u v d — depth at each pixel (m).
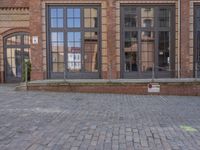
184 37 19.52
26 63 20.02
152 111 11.08
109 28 19.58
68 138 7.17
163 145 6.74
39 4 19.53
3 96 14.51
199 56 19.66
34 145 6.60
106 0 19.59
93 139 7.11
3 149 6.32
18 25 22.53
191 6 19.52
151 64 19.84
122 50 19.73
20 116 9.70
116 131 7.89
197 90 15.96
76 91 16.38
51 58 19.84
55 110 10.91
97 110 11.09
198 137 7.43
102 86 16.27
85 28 19.83
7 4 22.41
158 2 19.56
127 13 19.72
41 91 16.48
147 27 19.78
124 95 15.63
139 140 7.10
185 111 11.18
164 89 16.05
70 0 19.61
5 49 22.75
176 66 19.66
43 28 19.66
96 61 19.91
